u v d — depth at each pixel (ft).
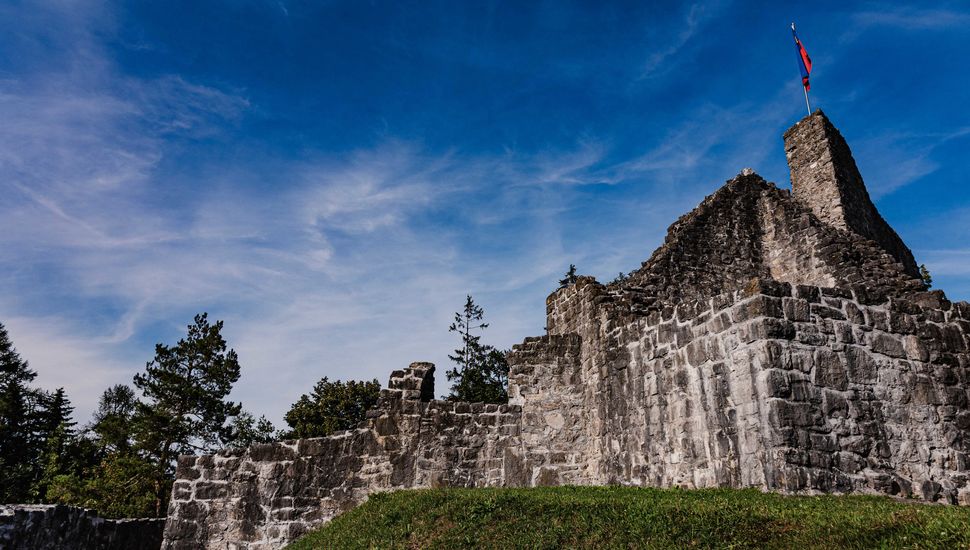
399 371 54.03
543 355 54.95
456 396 141.18
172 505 50.24
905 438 34.76
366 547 35.58
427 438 51.85
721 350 37.45
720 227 60.08
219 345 123.03
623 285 55.26
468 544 32.27
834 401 34.06
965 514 24.93
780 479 32.01
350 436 51.75
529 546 30.50
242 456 51.21
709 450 37.27
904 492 33.40
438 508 37.42
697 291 55.88
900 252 79.41
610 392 48.44
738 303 36.63
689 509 29.30
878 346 36.40
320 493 50.11
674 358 41.60
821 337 35.27
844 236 56.59
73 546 45.37
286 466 50.75
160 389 115.03
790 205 60.34
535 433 52.75
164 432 112.06
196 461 51.29
